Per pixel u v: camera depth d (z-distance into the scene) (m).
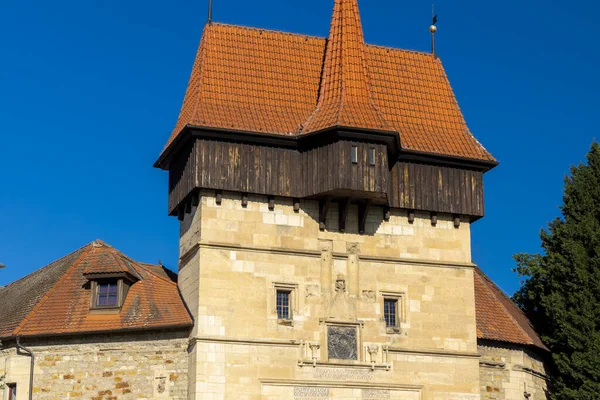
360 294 43.56
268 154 43.38
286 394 41.59
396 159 44.72
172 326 42.41
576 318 47.88
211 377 40.94
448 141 45.94
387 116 45.88
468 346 44.47
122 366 43.12
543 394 48.84
